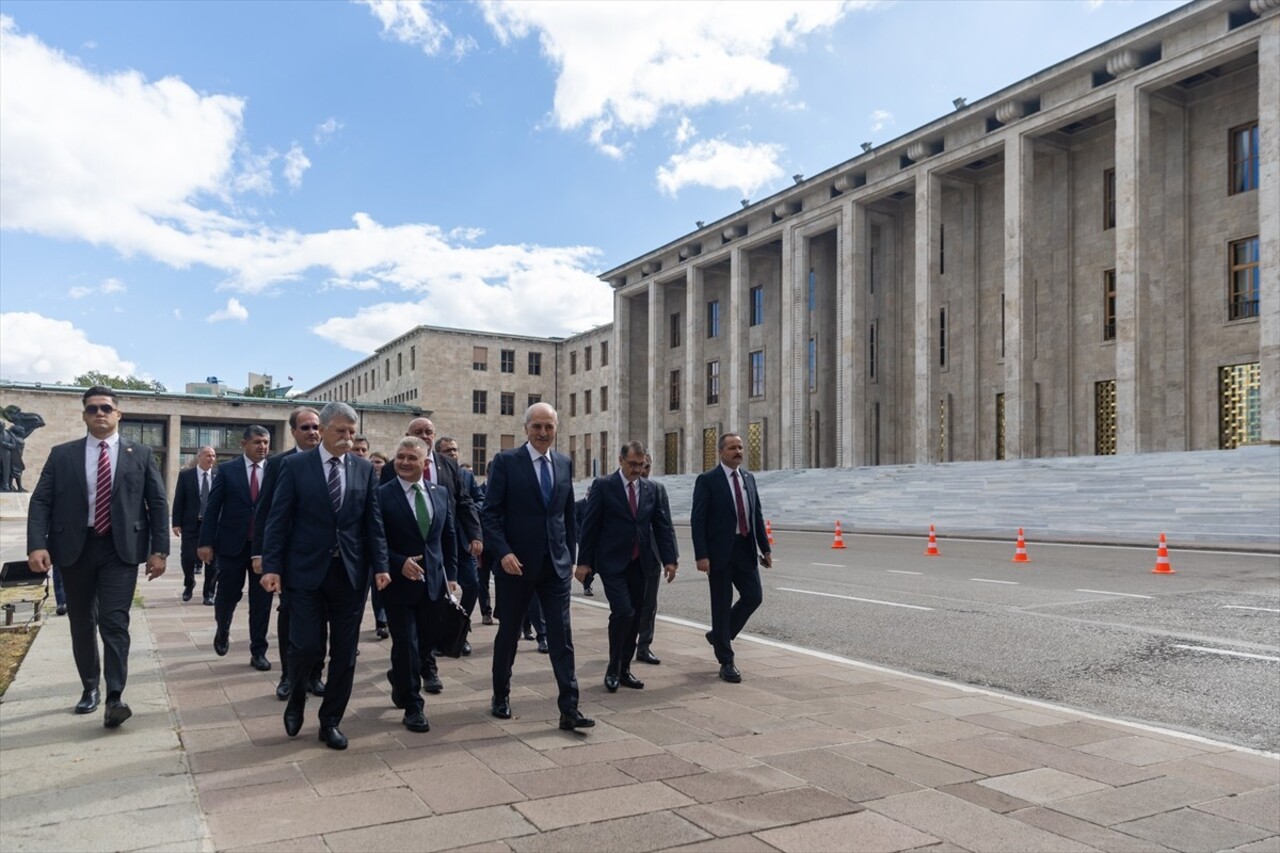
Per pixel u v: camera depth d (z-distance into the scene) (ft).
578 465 214.48
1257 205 92.17
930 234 115.24
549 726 18.28
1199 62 87.35
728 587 23.29
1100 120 105.50
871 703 20.36
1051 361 111.75
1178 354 97.81
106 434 18.54
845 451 125.59
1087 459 85.66
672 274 170.91
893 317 133.80
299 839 11.97
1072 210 110.93
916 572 48.80
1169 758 16.29
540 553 18.70
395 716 19.13
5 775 14.48
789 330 139.44
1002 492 83.92
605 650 27.84
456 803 13.50
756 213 147.33
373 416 193.16
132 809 12.90
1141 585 41.34
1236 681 22.85
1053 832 12.74
